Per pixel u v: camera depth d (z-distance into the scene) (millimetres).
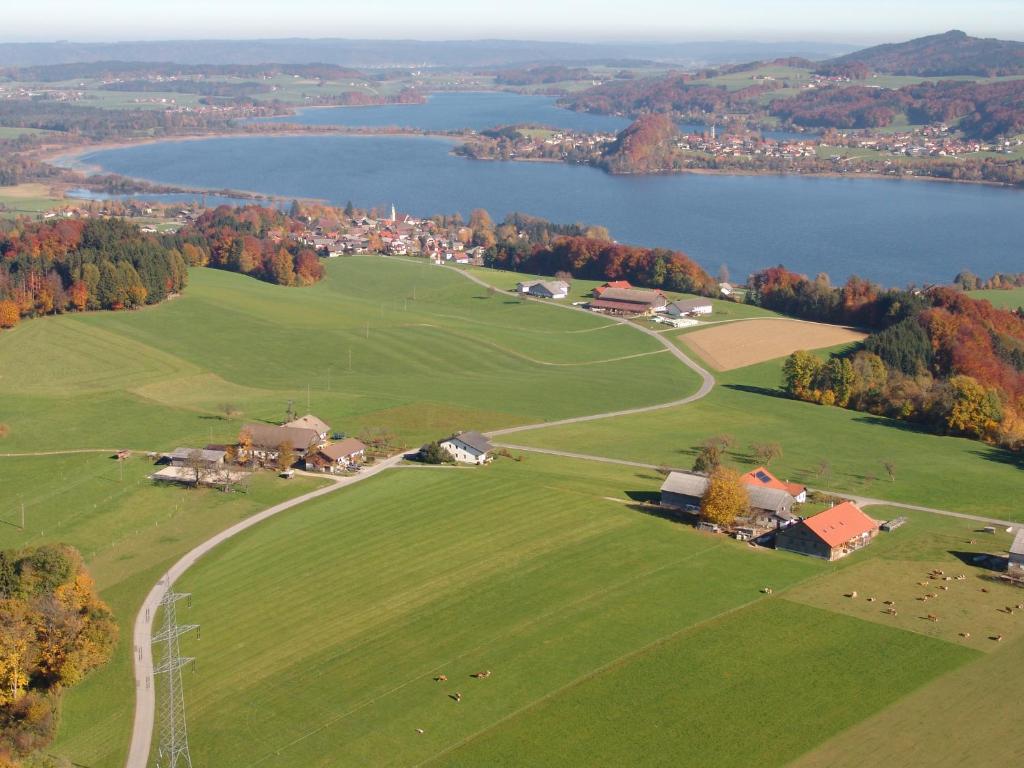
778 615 120375
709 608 121875
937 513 156125
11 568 119500
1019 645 113938
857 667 109312
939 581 130000
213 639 116125
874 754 94875
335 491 158875
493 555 135250
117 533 144375
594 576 129625
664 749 96062
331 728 99625
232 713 102438
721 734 98188
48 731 99500
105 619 114000
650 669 108875
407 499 154375
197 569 132875
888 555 138250
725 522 144500
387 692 105188
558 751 95938
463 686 106125
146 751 97188
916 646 113562
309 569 132000
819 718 100500
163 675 109250
